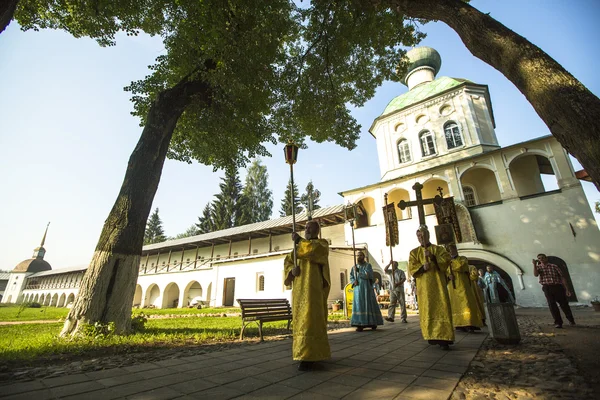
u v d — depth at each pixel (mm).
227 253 31562
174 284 32719
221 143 12352
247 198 47469
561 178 15227
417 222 18969
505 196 16594
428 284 4754
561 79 3561
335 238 24719
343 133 12836
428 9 5695
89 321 6465
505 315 4895
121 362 4117
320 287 3758
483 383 2832
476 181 20125
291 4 10359
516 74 4094
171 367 3678
